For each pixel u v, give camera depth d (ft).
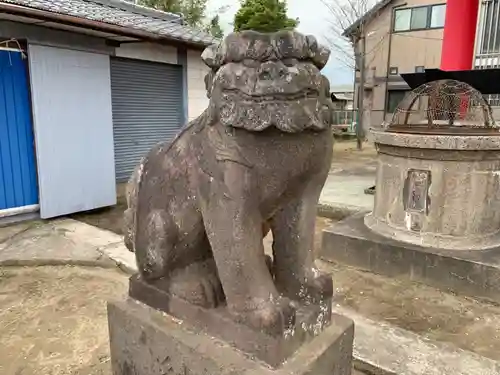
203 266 5.08
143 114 21.70
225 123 3.69
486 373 6.40
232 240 4.08
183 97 23.41
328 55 3.82
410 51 56.24
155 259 4.89
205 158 4.15
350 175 26.48
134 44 19.86
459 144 9.73
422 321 8.68
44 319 8.69
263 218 4.32
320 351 4.48
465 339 8.00
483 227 10.52
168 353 4.83
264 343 4.19
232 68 3.59
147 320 5.11
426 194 10.52
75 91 16.08
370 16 55.26
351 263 11.45
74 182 16.47
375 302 9.49
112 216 16.93
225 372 4.26
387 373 6.50
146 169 4.97
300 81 3.47
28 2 14.34
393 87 58.18
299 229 4.61
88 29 15.23
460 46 21.77
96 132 16.99
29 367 7.07
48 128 15.42
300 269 4.81
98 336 8.03
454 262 9.77
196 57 23.45
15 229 14.62
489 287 9.36
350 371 5.19
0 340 7.89
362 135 52.01
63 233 14.20
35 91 14.90
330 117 3.92
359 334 7.54
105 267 11.59
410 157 10.64
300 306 4.76
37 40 14.67
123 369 5.57
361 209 16.53
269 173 3.88
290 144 3.77
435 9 53.26
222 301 4.89
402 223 11.08
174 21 25.96
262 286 4.26
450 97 13.28
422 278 10.31
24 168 15.47
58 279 10.77
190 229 4.69
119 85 20.24
